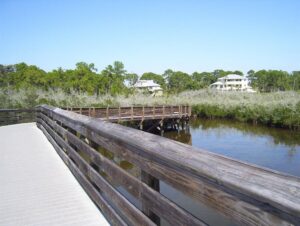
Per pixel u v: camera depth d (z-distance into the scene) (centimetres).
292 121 1802
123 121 1786
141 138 191
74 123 423
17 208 310
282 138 1522
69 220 276
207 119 2647
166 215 163
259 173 100
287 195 84
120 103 2498
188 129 2020
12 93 2212
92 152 322
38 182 399
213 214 563
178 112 2027
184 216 145
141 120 1798
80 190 361
